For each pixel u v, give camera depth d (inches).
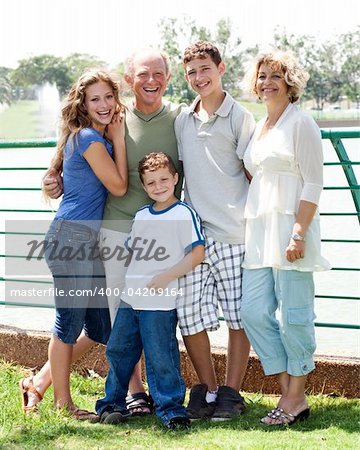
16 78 3988.7
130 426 249.4
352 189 286.4
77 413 258.4
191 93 2096.5
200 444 229.1
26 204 757.3
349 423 247.3
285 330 244.7
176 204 253.9
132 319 254.5
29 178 957.8
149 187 253.1
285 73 244.5
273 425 247.6
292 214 244.2
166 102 272.2
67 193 260.4
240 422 252.5
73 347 275.6
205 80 255.3
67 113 260.4
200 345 260.7
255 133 253.8
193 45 257.4
